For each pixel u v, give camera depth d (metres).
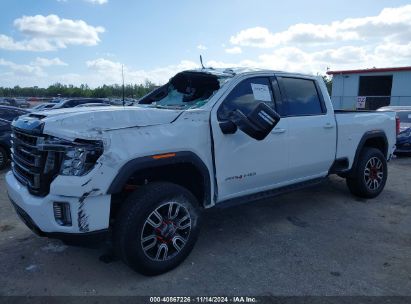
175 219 3.54
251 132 3.69
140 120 3.32
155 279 3.44
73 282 3.39
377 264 3.74
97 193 3.04
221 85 4.11
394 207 5.57
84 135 3.01
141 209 3.24
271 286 3.33
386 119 6.18
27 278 3.46
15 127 3.56
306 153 4.82
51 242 4.24
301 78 4.96
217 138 3.83
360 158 5.75
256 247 4.14
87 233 3.08
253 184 4.33
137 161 3.21
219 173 3.90
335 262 3.79
